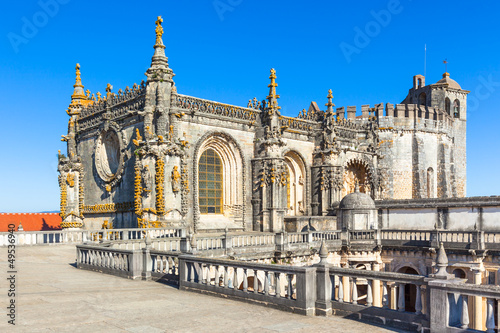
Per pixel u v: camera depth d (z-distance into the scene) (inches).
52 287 834.2
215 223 1988.2
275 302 700.0
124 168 1939.0
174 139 1760.6
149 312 655.1
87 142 2235.5
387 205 2192.4
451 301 553.0
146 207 1722.4
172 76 1824.6
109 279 957.2
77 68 2415.1
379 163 2719.0
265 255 1616.6
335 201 2308.1
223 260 786.2
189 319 621.0
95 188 2156.7
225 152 2062.0
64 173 2246.6
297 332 570.6
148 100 1786.4
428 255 1793.8
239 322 612.7
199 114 1907.0
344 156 2477.9
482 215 1899.6
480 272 1646.2
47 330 544.1
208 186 2025.1
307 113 2461.9
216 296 786.2
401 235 1886.1
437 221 2032.5
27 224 2655.0
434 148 3344.0
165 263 962.7
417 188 3203.7
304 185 2361.0
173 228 1662.2
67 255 1355.8
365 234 1914.4
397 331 584.7
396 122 3228.3
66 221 2204.7
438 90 3671.3
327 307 660.7
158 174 1718.8
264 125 2123.5
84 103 2374.5
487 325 522.6
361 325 610.2
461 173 3782.0
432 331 553.3
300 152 2327.8
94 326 571.2
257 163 2086.6
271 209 2039.9
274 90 2134.6
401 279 602.9
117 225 1969.7
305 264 1742.1
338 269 666.2
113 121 2017.7
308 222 2108.8
